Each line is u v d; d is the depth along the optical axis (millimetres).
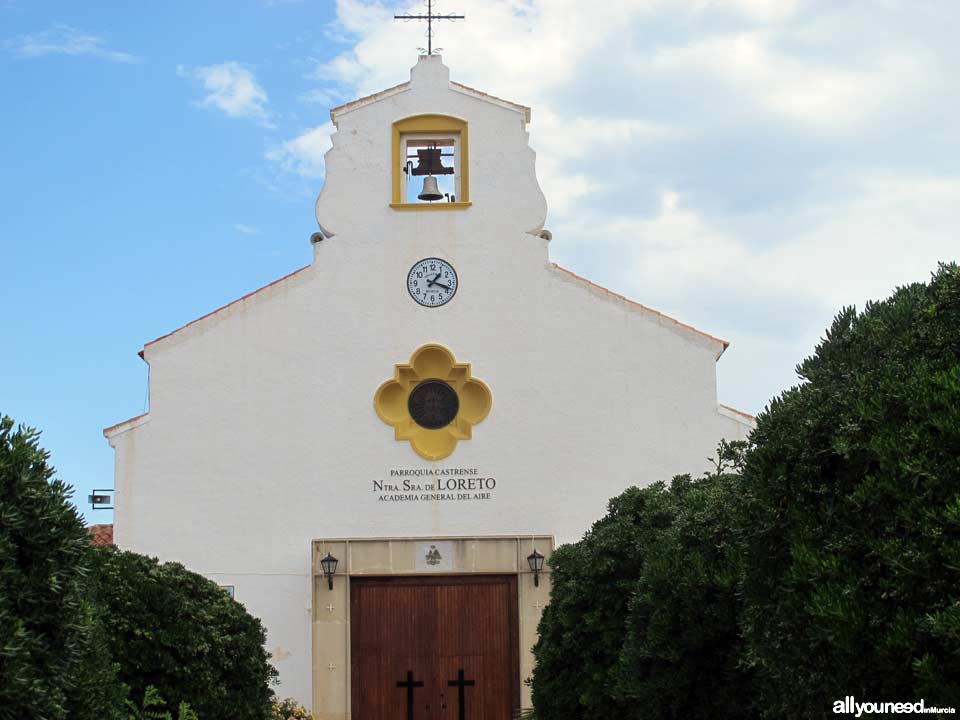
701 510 15383
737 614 13867
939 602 8703
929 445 9281
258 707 16609
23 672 9023
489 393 23500
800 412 10562
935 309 10594
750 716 14117
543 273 23953
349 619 22734
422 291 23859
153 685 15312
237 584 22766
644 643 14828
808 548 9711
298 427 23312
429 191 25031
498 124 24531
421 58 24750
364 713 22750
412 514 23125
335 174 24281
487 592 23094
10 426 10242
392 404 23609
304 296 23766
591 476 23250
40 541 9789
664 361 23641
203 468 23109
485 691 22812
